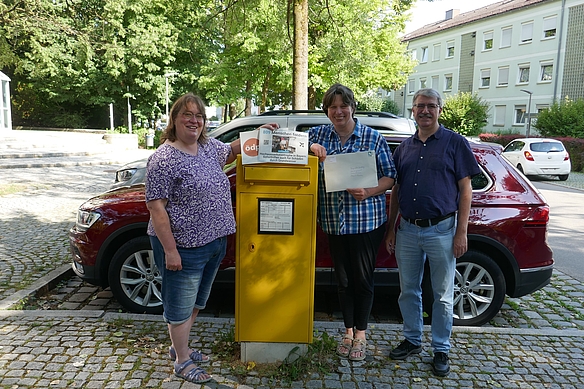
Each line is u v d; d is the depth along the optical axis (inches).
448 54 1667.1
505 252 161.2
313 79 686.5
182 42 1127.6
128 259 165.8
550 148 683.4
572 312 184.4
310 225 123.4
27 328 148.1
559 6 1234.0
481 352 140.7
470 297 163.5
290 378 123.0
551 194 538.0
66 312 160.4
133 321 154.8
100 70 1167.6
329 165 124.4
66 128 1291.8
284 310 127.0
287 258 124.7
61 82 1173.1
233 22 374.9
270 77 812.6
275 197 122.1
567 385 123.6
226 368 127.1
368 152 123.5
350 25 556.1
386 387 120.7
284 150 119.2
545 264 163.3
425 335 152.1
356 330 135.2
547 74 1291.8
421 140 128.0
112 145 932.6
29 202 380.8
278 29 393.1
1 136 909.2
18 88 1364.4
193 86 1178.0
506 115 1432.1
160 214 108.3
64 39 1099.9
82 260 167.6
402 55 869.8
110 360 129.1
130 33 1058.7
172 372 124.2
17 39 1022.4
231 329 145.9
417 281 134.8
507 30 1408.7
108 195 179.3
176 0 876.6
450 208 125.1
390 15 762.8
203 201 111.5
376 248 131.8
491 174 167.5
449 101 1227.9
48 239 265.3
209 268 124.2
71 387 116.0
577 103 940.0
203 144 118.7
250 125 211.2
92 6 1001.5
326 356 134.0
